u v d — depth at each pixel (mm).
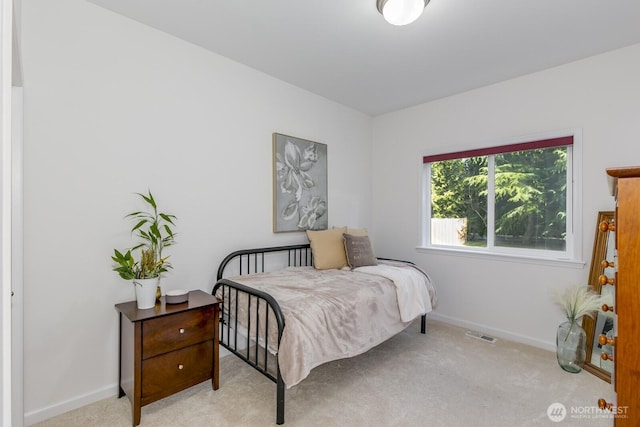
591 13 1960
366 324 2166
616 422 766
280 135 2979
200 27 2178
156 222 2031
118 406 1890
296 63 2680
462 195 3404
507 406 1908
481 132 3141
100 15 1962
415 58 2566
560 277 2674
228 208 2629
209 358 2021
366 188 4023
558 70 2676
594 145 2506
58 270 1814
